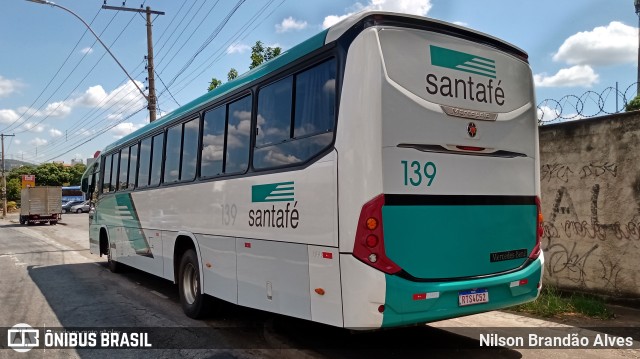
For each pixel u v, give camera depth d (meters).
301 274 4.50
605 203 6.61
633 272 6.34
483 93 4.67
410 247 4.03
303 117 4.63
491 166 4.64
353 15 4.31
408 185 4.06
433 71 4.34
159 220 8.12
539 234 5.05
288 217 4.69
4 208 55.16
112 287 9.77
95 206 12.66
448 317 4.20
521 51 5.13
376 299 3.84
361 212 3.90
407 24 4.29
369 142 3.93
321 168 4.30
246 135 5.57
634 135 6.33
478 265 4.45
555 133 7.19
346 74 4.14
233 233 5.68
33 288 9.81
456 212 4.33
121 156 10.55
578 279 6.91
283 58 5.05
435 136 4.26
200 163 6.71
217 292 6.08
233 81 6.09
